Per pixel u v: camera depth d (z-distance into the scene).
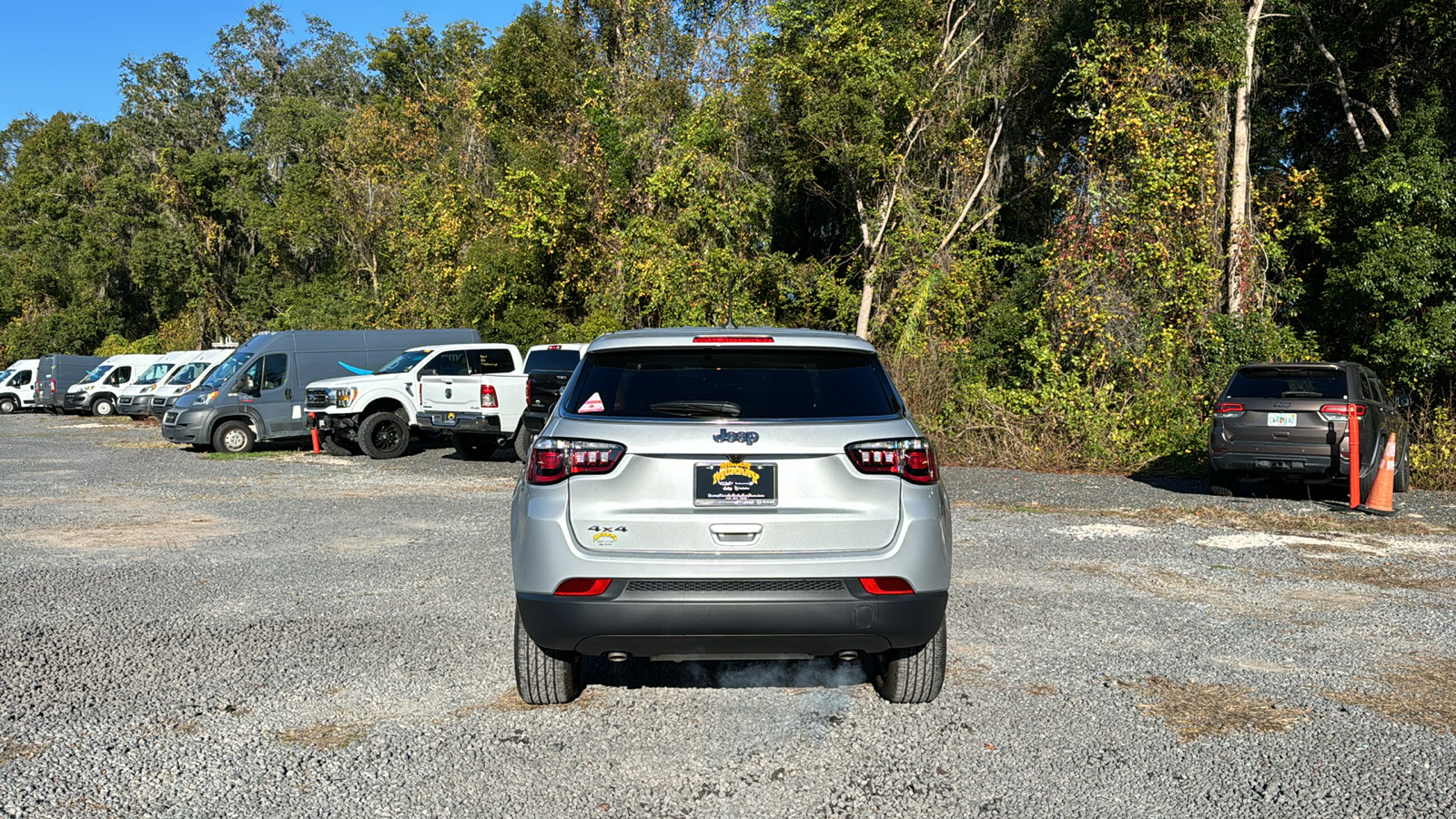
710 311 26.95
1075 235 20.48
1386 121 22.97
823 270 29.25
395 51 45.66
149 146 66.44
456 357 19.02
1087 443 16.05
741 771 4.02
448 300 35.44
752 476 4.12
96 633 6.13
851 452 4.14
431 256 36.78
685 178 28.09
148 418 32.16
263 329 55.25
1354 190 19.19
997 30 29.98
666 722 4.57
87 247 60.44
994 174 30.12
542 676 4.64
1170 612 6.54
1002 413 17.09
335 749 4.26
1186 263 19.36
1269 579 7.59
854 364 4.55
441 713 4.70
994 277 28.33
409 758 4.16
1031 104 29.30
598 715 4.65
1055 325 19.88
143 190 59.97
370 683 5.13
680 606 4.03
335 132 47.81
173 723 4.57
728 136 28.05
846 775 3.97
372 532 9.98
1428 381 18.03
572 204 30.03
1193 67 20.67
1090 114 21.25
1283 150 25.28
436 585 7.47
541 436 4.37
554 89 32.12
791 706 4.77
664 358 4.48
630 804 3.72
